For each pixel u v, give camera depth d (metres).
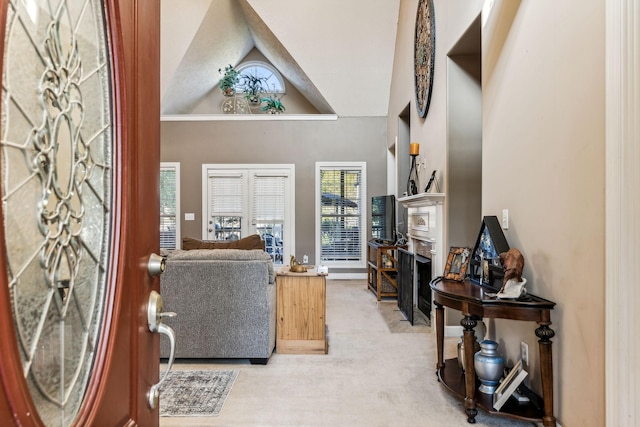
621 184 1.42
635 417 1.38
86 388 0.64
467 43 3.29
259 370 2.82
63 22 0.59
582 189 1.67
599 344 1.56
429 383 2.59
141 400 0.83
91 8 0.66
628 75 1.39
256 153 7.00
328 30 6.24
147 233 0.86
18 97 0.49
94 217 0.67
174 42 5.98
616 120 1.43
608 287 1.47
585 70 1.65
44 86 0.55
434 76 3.95
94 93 0.67
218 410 2.22
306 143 7.01
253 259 2.92
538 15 2.02
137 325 0.81
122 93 0.74
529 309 1.86
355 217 7.01
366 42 6.30
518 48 2.23
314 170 7.00
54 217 0.57
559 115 1.84
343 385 2.56
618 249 1.43
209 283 2.91
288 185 7.00
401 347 3.32
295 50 6.43
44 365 0.54
